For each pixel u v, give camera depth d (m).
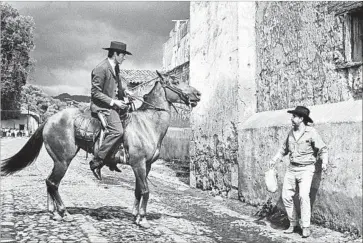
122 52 7.20
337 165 6.38
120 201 9.34
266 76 9.18
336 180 6.39
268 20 9.05
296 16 7.96
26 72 56.31
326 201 6.63
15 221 6.89
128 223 7.02
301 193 6.38
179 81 7.41
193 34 12.16
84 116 7.21
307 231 6.32
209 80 11.21
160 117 7.20
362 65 6.38
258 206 8.68
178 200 9.77
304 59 7.70
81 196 9.90
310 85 7.53
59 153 7.14
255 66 9.70
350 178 6.11
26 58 56.16
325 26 7.11
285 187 6.66
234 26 9.80
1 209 7.89
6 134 72.19
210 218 7.75
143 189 6.87
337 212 6.40
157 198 10.02
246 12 9.67
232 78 9.88
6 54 54.75
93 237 5.89
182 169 17.09
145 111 7.25
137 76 30.14
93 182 12.86
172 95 7.29
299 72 7.87
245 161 9.28
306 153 6.46
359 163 5.95
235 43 9.75
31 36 55.94
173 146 19.91
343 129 6.27
